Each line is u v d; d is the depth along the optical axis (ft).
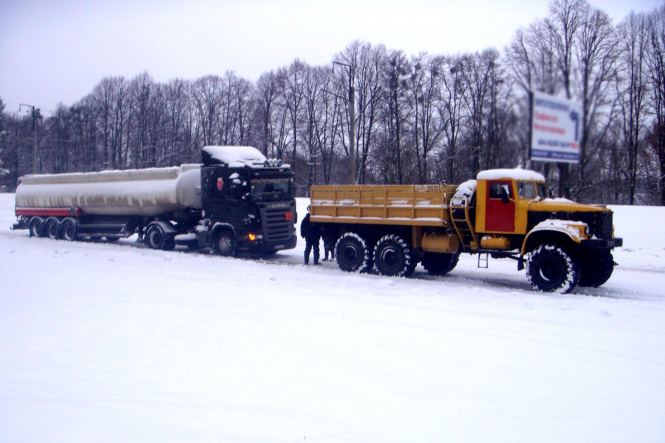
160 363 21.66
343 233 49.70
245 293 35.70
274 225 56.49
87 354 22.99
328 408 17.03
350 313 29.84
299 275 44.34
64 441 14.88
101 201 72.08
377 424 15.87
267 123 154.10
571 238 36.37
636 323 27.76
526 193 40.06
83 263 50.21
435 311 30.40
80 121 174.29
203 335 25.44
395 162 121.49
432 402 17.52
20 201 85.51
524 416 16.46
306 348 23.31
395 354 22.43
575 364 21.12
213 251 59.47
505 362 21.36
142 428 15.60
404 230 46.11
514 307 31.68
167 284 39.01
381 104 131.13
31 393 18.60
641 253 56.90
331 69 143.02
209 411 16.81
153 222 66.54
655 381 19.34
